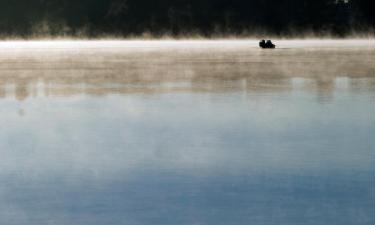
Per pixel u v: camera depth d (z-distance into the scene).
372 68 137.50
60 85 104.31
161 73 127.75
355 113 68.75
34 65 156.00
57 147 52.44
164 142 54.03
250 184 40.28
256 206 35.97
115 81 111.06
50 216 34.78
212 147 51.75
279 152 49.28
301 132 57.88
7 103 81.56
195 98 84.56
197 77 117.56
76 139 55.78
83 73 130.12
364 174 42.06
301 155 48.09
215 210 35.44
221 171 43.59
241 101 81.00
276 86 99.38
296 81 107.56
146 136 56.91
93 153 49.88
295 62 160.25
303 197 37.44
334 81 106.62
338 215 34.25
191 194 38.34
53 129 61.09
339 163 45.19
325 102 78.81
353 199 36.81
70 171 44.16
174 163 46.12
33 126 62.81
